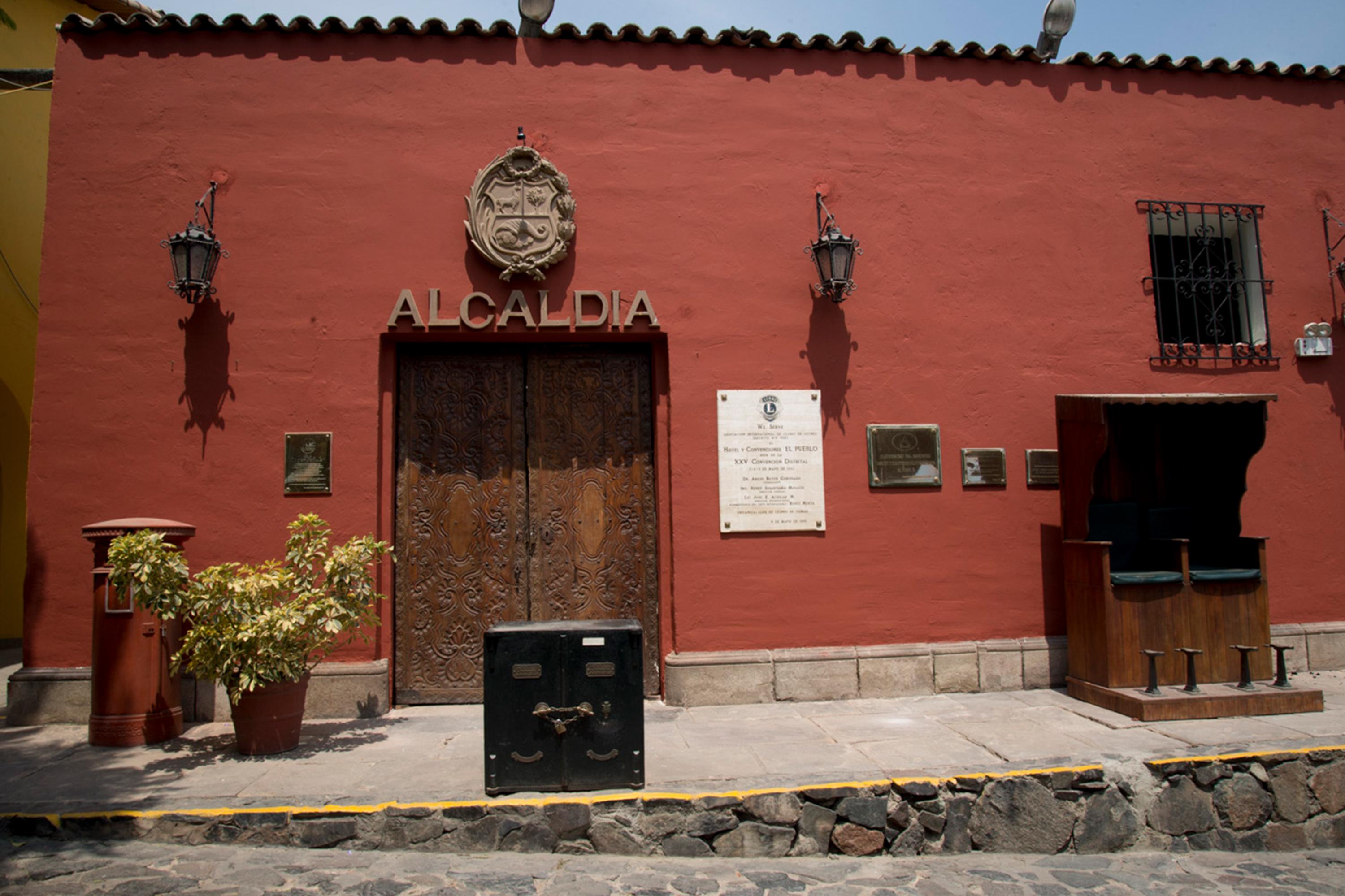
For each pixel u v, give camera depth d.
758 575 6.79
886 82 7.34
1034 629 7.07
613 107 7.02
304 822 4.52
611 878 4.29
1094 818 4.96
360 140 6.79
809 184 7.15
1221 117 7.78
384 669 6.45
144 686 5.73
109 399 6.45
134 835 4.49
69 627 6.30
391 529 6.69
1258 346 7.59
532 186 6.81
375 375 6.64
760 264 7.03
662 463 6.91
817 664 6.71
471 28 6.89
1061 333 7.34
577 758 4.71
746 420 6.88
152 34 6.74
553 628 4.82
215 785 4.86
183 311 6.55
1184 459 7.17
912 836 4.79
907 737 5.63
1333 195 7.86
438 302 6.71
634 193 6.97
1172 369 7.47
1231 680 6.39
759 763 5.12
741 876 4.40
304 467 6.53
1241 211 7.70
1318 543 7.48
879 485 6.96
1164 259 7.84
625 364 7.12
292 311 6.62
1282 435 7.53
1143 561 6.97
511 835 4.56
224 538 6.44
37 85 8.51
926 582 6.97
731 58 7.19
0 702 7.16
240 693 5.32
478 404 6.99
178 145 6.66
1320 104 7.96
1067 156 7.52
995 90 7.48
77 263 6.52
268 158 6.71
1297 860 4.94
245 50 6.78
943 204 7.30
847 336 7.07
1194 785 5.08
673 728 5.93
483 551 6.88
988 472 7.11
